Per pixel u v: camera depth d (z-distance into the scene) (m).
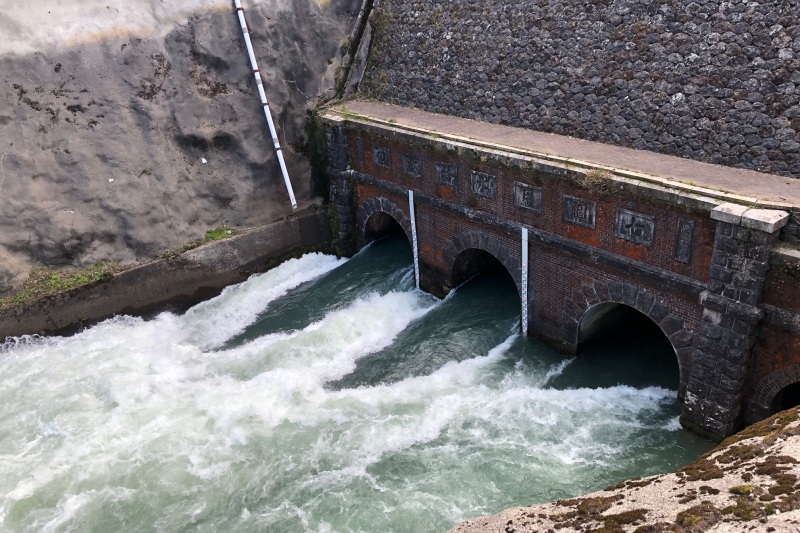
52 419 17.14
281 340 20.38
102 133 22.30
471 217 19.11
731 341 13.23
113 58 22.52
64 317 21.34
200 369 19.44
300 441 15.90
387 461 15.01
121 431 16.58
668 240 14.09
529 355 18.50
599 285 16.19
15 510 14.32
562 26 18.42
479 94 21.06
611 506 9.34
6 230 20.84
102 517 14.10
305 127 26.16
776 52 14.09
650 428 15.28
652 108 16.30
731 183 13.87
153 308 22.95
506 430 15.66
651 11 16.30
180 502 14.38
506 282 22.23
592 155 16.41
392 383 18.06
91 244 22.11
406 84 24.12
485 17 20.92
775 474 8.65
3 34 20.97
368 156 22.97
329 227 26.27
